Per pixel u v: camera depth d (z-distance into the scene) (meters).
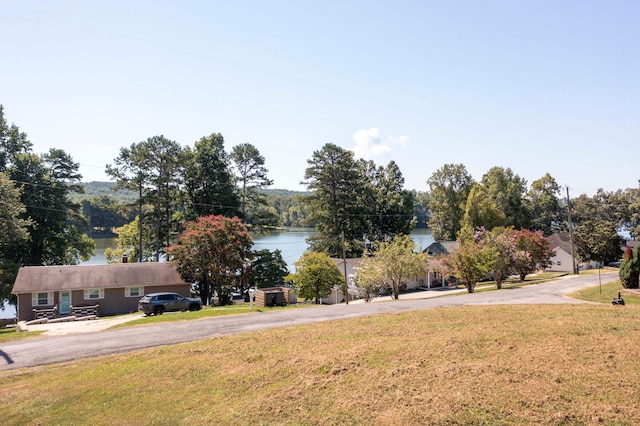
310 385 10.22
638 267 27.53
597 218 94.25
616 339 11.68
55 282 32.56
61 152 49.53
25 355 15.77
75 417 10.05
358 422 8.30
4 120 45.59
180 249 36.19
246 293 43.34
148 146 51.56
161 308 28.20
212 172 52.72
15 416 10.32
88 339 18.02
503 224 68.81
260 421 8.80
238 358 13.02
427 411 8.32
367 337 14.11
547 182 92.69
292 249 93.81
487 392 8.80
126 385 11.68
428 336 13.45
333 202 62.28
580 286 33.22
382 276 35.44
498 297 27.14
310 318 20.34
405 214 67.38
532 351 11.02
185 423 9.20
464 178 75.75
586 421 7.57
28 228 44.78
